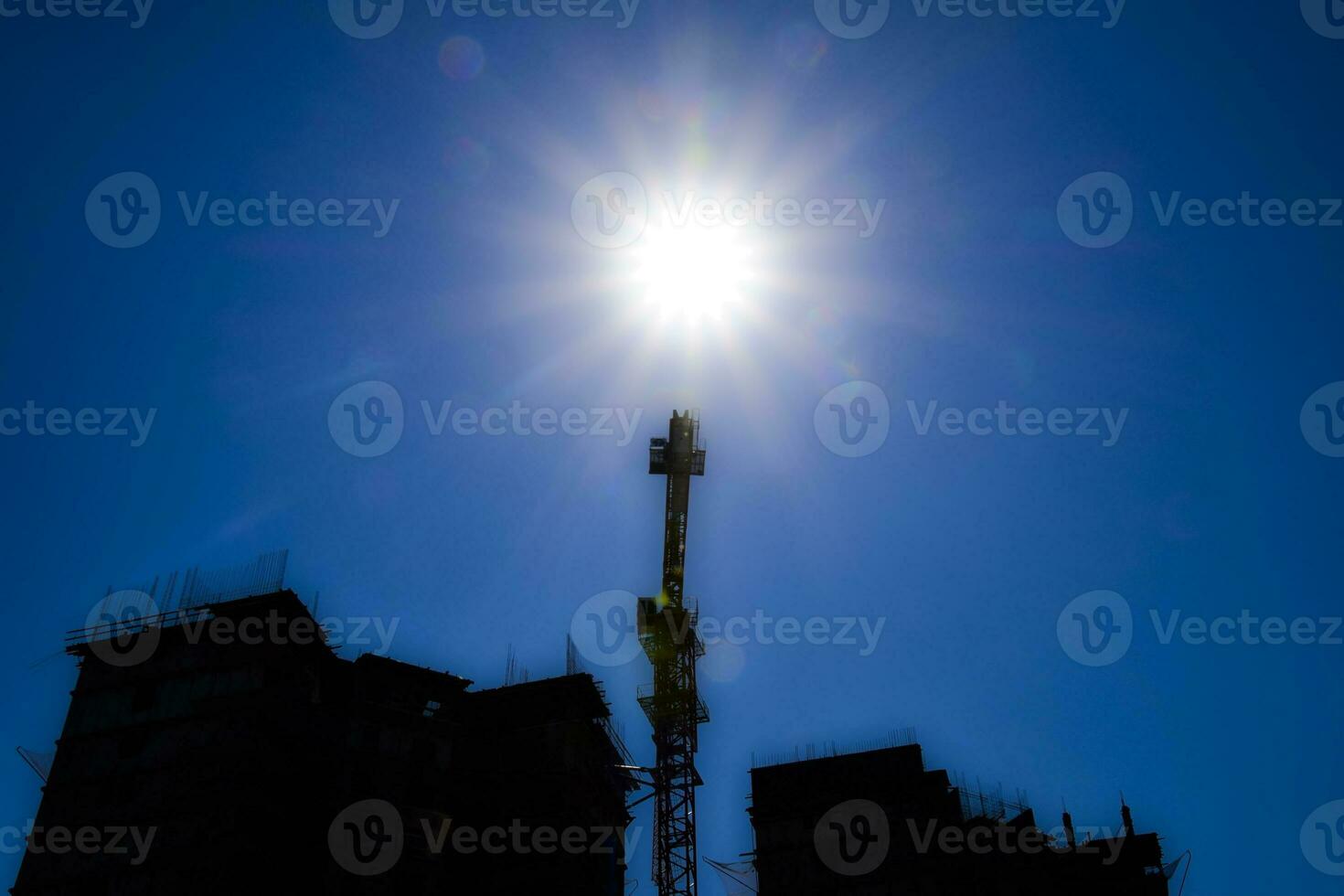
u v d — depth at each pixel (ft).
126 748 195.42
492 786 216.33
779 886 226.38
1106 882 222.69
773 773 243.19
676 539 288.30
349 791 196.03
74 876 183.11
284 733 194.80
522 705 227.61
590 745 229.66
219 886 176.55
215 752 189.88
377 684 212.84
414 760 206.90
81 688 204.23
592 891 213.87
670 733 272.31
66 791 192.34
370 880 189.88
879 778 235.40
